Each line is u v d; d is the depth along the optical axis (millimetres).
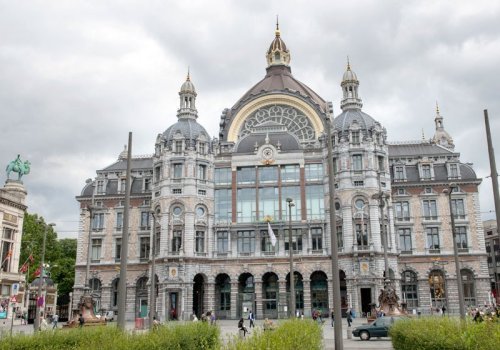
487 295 86125
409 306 87188
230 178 89938
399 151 97375
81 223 97312
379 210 82000
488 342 16109
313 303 83938
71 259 110562
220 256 86000
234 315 83312
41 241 103750
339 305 23203
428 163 93125
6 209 80750
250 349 15102
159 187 87875
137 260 93312
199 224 85875
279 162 88812
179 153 87688
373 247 79562
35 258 99688
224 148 95562
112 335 21656
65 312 107312
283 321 30750
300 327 23141
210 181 89062
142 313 91000
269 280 86625
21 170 95062
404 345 24812
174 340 20562
